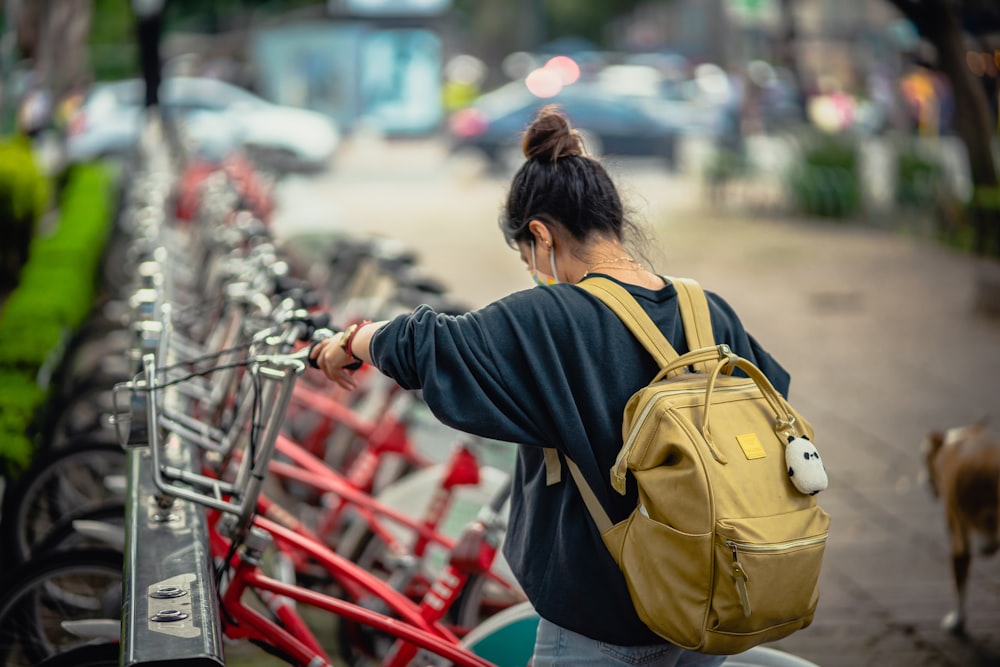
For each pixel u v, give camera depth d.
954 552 4.49
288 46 28.91
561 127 2.41
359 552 4.09
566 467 2.24
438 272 12.79
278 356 2.64
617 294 2.27
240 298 3.73
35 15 15.96
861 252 14.24
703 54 47.22
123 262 9.04
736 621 2.02
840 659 4.34
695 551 2.01
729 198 19.45
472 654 2.97
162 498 2.80
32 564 3.36
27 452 4.64
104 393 5.20
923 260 13.59
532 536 2.29
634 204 2.45
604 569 2.18
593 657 2.23
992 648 4.41
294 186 12.02
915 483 6.26
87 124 20.41
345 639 4.01
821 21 32.47
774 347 9.48
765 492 2.06
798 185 17.61
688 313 2.32
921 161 16.03
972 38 13.42
